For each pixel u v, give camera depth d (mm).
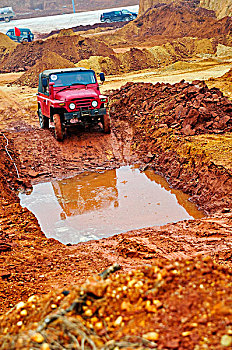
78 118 13625
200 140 11844
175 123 13719
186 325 2441
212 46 41188
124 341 2387
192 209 9188
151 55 38125
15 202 9828
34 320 2803
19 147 13969
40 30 78562
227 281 2789
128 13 71750
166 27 54375
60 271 5645
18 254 6355
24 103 24234
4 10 101188
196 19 52562
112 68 35312
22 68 43438
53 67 33625
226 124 12898
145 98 17125
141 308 2658
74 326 2541
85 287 2850
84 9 117125
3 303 4586
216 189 9219
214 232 6875
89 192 10539
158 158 12375
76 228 8422
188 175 10664
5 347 2516
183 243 6512
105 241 7301
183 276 2900
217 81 22047
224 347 2215
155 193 10281
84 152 13430
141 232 7605
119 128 15578
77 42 42000
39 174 11891
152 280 2900
